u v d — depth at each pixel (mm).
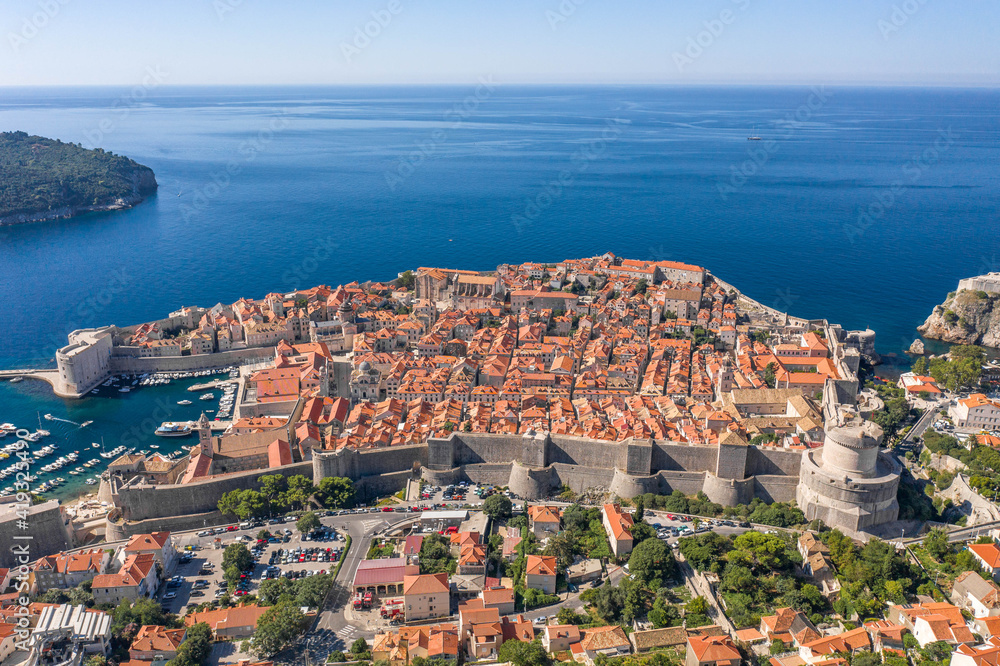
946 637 167375
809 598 190875
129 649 174375
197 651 172250
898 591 189500
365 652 175375
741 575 196125
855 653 168375
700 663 161875
